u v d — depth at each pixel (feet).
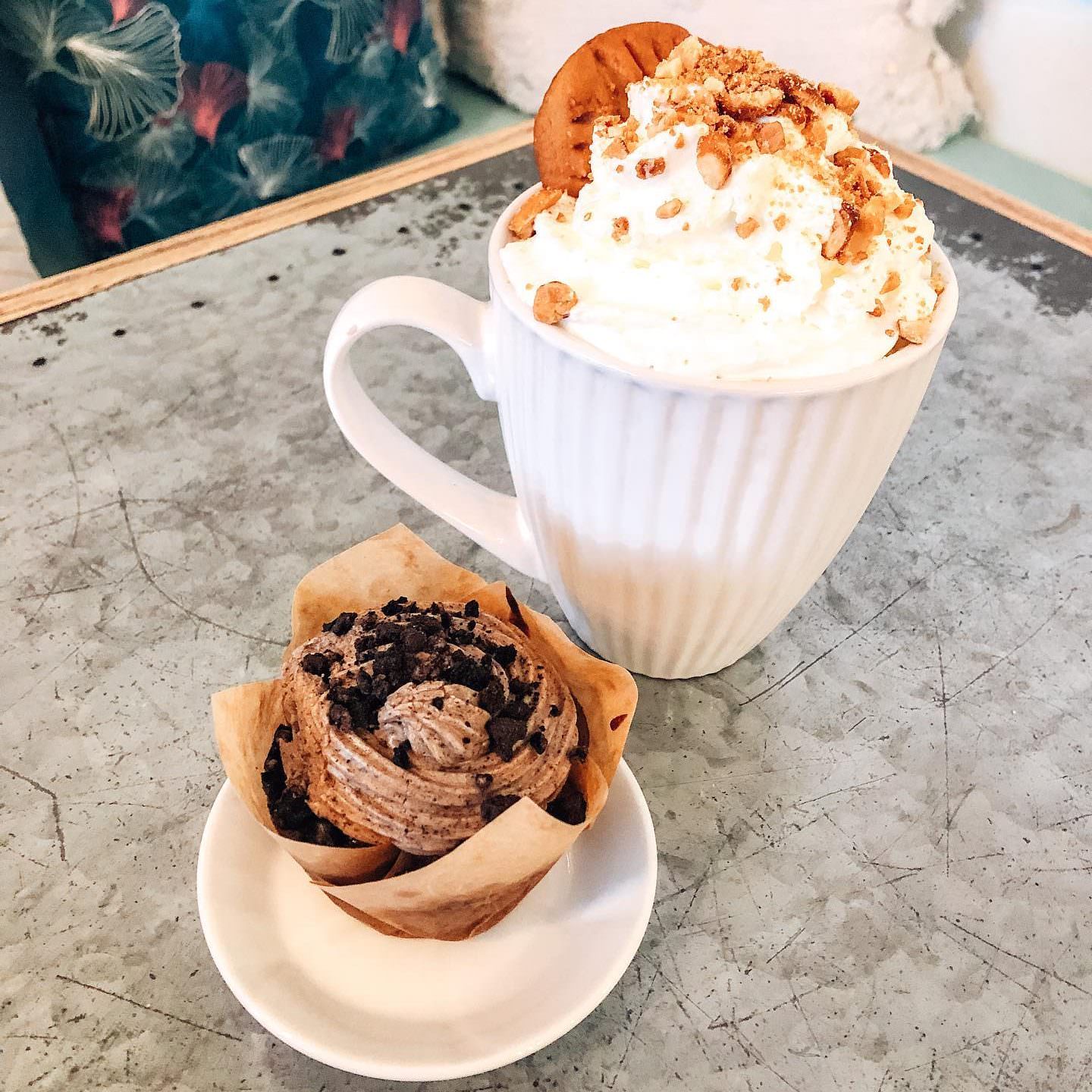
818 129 0.84
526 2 2.36
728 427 0.75
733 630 0.95
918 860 0.90
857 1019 0.80
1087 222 1.96
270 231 1.58
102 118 1.93
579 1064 0.78
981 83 2.19
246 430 1.27
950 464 1.25
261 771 0.83
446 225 1.59
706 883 0.88
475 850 0.72
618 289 0.78
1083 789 0.95
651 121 0.83
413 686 0.81
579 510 0.87
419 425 1.29
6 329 1.39
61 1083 0.75
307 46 2.12
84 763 0.94
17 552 1.12
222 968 0.74
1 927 0.83
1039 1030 0.80
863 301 0.77
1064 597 1.11
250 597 1.08
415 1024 0.76
